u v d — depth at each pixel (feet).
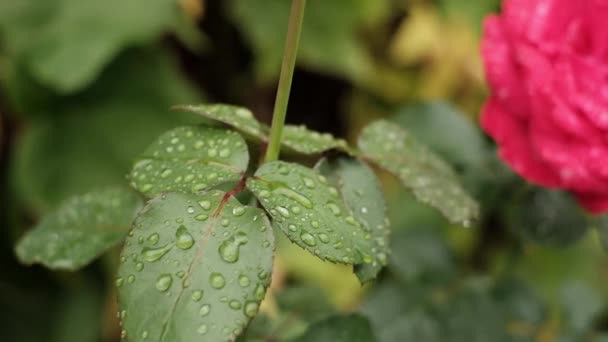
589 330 1.72
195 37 2.26
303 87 2.51
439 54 2.49
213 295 1.10
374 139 1.37
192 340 1.08
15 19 2.02
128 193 1.41
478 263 2.03
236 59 2.45
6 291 2.16
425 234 1.79
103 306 2.17
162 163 1.22
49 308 2.17
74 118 2.14
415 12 2.47
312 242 1.13
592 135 1.41
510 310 1.72
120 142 2.13
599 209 1.45
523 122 1.49
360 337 1.34
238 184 1.19
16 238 2.18
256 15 2.22
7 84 2.06
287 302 1.55
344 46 2.29
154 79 2.15
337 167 1.27
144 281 1.11
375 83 2.52
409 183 1.31
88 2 2.05
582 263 2.13
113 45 2.00
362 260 1.14
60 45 2.01
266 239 1.13
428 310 1.72
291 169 1.19
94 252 1.36
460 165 1.67
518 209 1.61
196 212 1.14
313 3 2.27
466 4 2.40
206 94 2.50
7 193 2.19
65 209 1.40
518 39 1.47
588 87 1.43
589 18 1.46
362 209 1.25
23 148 2.09
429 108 1.69
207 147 1.23
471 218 1.32
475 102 2.51
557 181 1.46
